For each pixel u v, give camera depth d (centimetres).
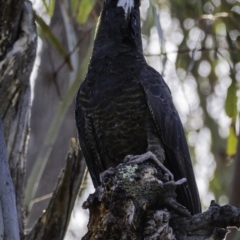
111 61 988
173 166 988
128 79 968
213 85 1494
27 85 1009
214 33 1331
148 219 682
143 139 967
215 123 1500
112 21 1029
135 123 961
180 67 1426
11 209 764
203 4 1305
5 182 772
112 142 977
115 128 966
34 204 1466
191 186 975
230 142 1277
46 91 1552
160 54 1128
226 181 1505
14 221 762
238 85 1312
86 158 1000
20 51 994
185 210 692
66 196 970
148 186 691
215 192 1510
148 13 1154
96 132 984
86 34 1262
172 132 969
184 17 1402
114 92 962
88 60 1173
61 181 971
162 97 970
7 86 987
